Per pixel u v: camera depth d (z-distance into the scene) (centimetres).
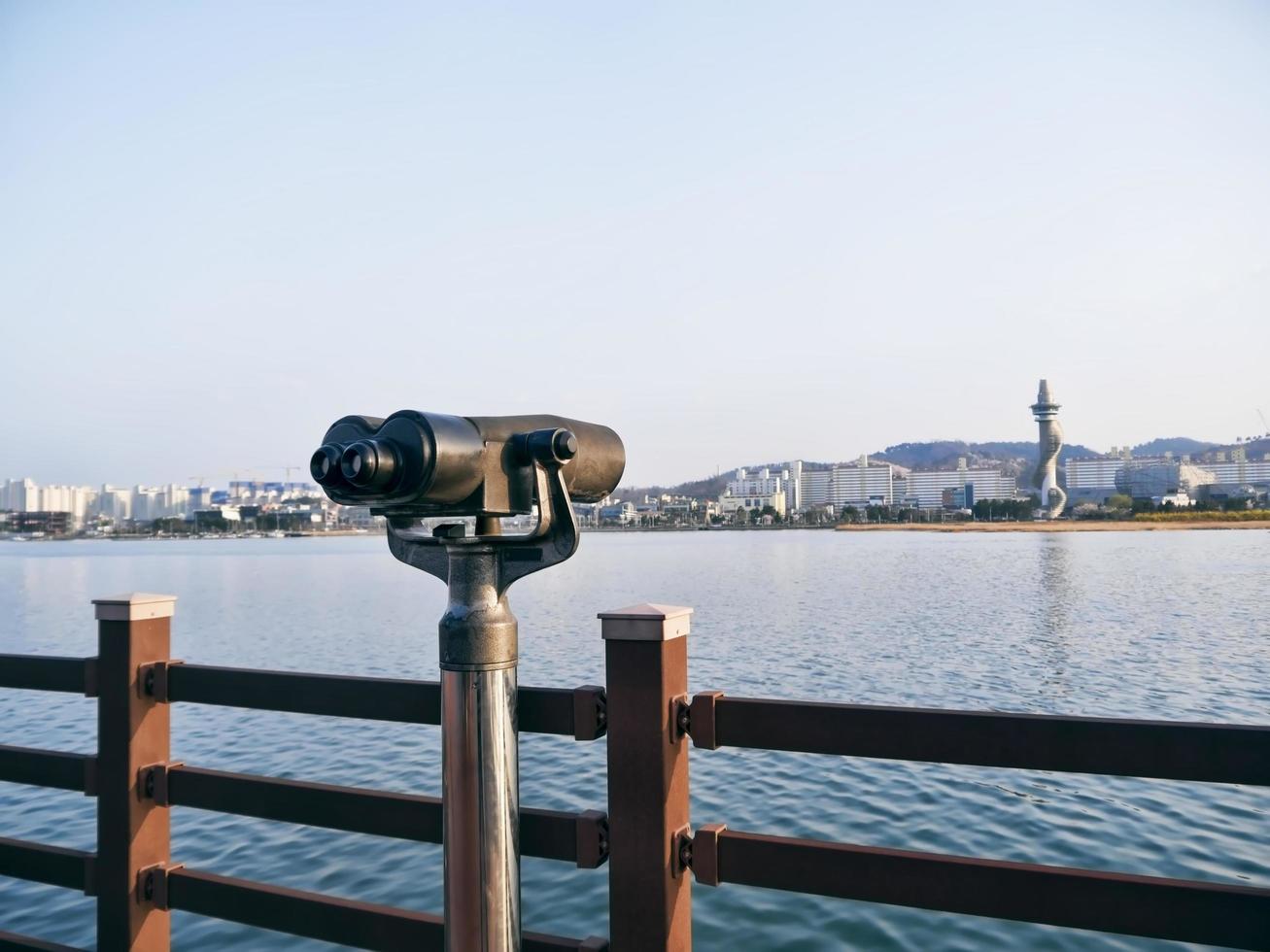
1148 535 15900
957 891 179
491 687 172
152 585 5684
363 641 2453
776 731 194
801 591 4556
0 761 272
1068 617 3170
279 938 600
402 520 187
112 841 252
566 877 712
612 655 201
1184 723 167
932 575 5909
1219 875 738
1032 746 176
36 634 2709
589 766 1069
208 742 1212
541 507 165
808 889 189
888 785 1007
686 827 205
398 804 224
